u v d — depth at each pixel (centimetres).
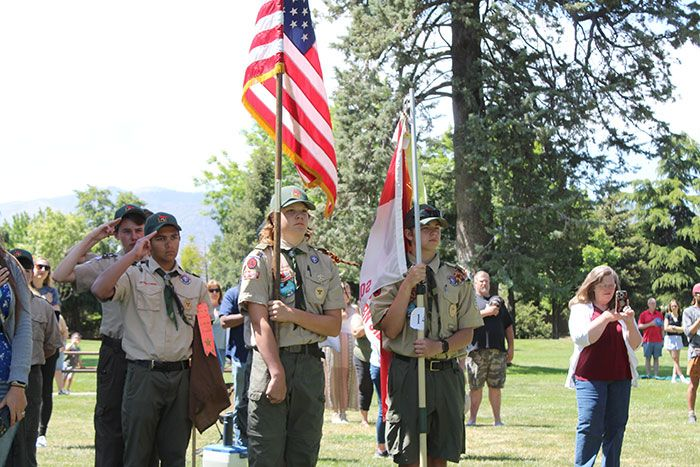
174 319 702
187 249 9912
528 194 3019
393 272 739
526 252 3033
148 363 693
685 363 3412
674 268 6644
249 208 7125
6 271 570
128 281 702
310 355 652
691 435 1334
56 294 1152
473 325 742
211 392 709
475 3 3042
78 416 1603
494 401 1442
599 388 840
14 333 575
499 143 2936
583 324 836
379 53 2952
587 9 2969
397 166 773
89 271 772
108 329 758
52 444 1215
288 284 654
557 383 2467
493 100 2959
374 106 3027
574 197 2970
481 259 3031
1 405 557
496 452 1146
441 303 730
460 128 3003
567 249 3120
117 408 750
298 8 753
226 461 830
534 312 6525
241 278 654
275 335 643
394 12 2884
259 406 634
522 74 2983
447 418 721
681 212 6719
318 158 740
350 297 1469
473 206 3059
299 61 747
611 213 6844
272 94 743
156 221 711
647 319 2612
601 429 839
